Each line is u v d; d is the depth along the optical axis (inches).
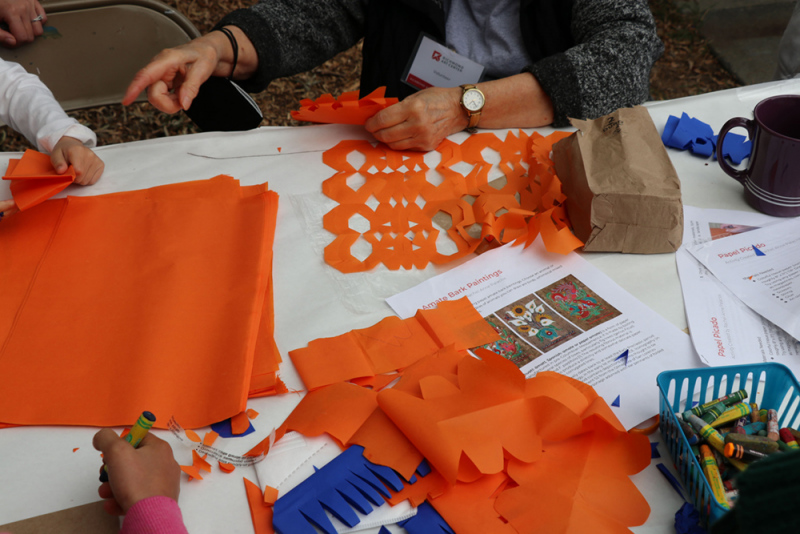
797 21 59.0
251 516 22.0
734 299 30.6
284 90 99.7
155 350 26.7
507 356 27.8
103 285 29.9
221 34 44.1
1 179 37.1
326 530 21.2
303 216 35.3
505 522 21.3
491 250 33.3
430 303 30.4
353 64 106.2
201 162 38.8
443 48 49.0
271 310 29.5
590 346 28.2
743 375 24.0
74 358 26.6
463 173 39.2
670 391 25.7
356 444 23.7
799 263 32.1
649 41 43.9
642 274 32.2
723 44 110.0
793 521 13.8
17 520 21.5
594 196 31.8
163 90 38.5
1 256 31.0
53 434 24.1
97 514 21.8
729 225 34.8
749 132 34.5
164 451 22.1
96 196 35.2
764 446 21.1
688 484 22.2
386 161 39.7
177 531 19.7
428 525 21.5
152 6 53.6
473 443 22.4
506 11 50.0
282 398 26.0
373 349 27.8
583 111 41.7
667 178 32.6
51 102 40.5
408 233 34.7
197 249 31.8
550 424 23.3
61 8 51.6
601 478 22.5
